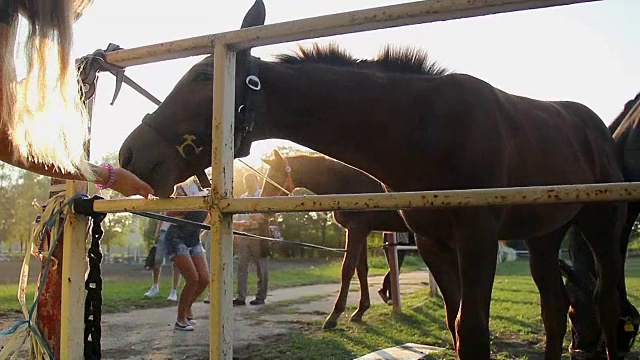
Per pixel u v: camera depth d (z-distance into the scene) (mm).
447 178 2348
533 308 7207
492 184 2375
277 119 2318
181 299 5426
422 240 2873
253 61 2232
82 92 1896
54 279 1982
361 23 1517
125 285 10148
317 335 5316
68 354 1860
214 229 1597
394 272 6961
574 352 3842
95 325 1868
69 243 1882
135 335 5184
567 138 3053
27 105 1428
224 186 1615
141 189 1852
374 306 7582
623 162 3805
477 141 2359
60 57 1425
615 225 3383
